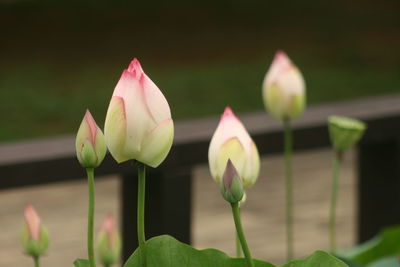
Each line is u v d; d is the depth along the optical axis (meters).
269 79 3.11
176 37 18.02
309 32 18.11
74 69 15.73
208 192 7.79
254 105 13.60
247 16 18.89
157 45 17.55
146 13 18.70
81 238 6.65
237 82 14.66
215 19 18.83
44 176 3.54
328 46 17.36
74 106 13.18
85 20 18.22
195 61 16.72
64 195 7.57
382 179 4.37
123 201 3.83
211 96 13.90
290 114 3.11
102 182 7.88
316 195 7.74
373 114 4.32
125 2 18.77
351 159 8.67
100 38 17.66
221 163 1.86
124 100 1.58
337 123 2.88
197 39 17.95
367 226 4.43
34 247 2.29
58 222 6.99
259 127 4.08
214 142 1.88
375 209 4.39
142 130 1.58
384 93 14.57
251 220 7.11
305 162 8.65
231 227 6.99
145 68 16.14
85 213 7.19
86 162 1.67
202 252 1.75
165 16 18.73
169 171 3.77
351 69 15.83
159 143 1.59
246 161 1.86
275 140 4.10
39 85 14.42
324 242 6.70
